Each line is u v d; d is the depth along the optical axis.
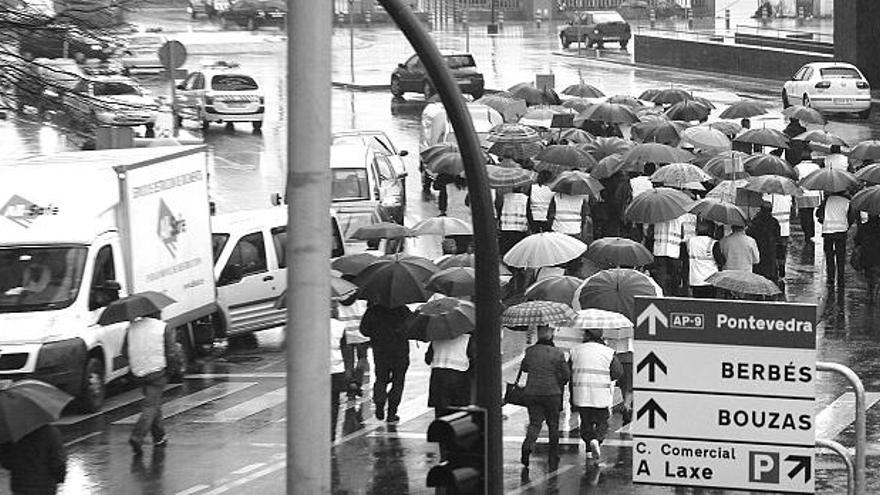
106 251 33.78
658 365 16.50
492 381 16.75
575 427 30.70
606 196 45.09
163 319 35.56
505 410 32.44
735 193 39.84
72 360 31.94
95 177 33.94
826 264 43.94
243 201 58.72
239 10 138.88
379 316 30.64
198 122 80.38
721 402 16.41
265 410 32.88
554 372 27.02
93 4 43.97
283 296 34.12
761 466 16.39
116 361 33.72
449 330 27.70
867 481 26.72
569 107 61.81
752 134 50.81
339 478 27.41
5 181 33.69
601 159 47.50
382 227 37.34
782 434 16.33
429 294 30.14
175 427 31.56
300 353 14.50
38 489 21.64
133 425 31.78
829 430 29.73
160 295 29.97
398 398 31.00
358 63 110.94
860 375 34.03
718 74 104.62
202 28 138.50
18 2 40.25
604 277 29.62
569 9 159.75
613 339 29.83
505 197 43.19
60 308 32.47
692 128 51.50
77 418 32.53
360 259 33.31
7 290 32.69
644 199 39.00
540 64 110.50
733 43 110.19
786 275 45.38
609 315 27.70
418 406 32.66
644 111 58.50
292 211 14.46
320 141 14.40
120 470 28.36
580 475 27.30
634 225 45.16
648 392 16.55
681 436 16.52
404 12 16.16
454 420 14.98
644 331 16.48
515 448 29.20
